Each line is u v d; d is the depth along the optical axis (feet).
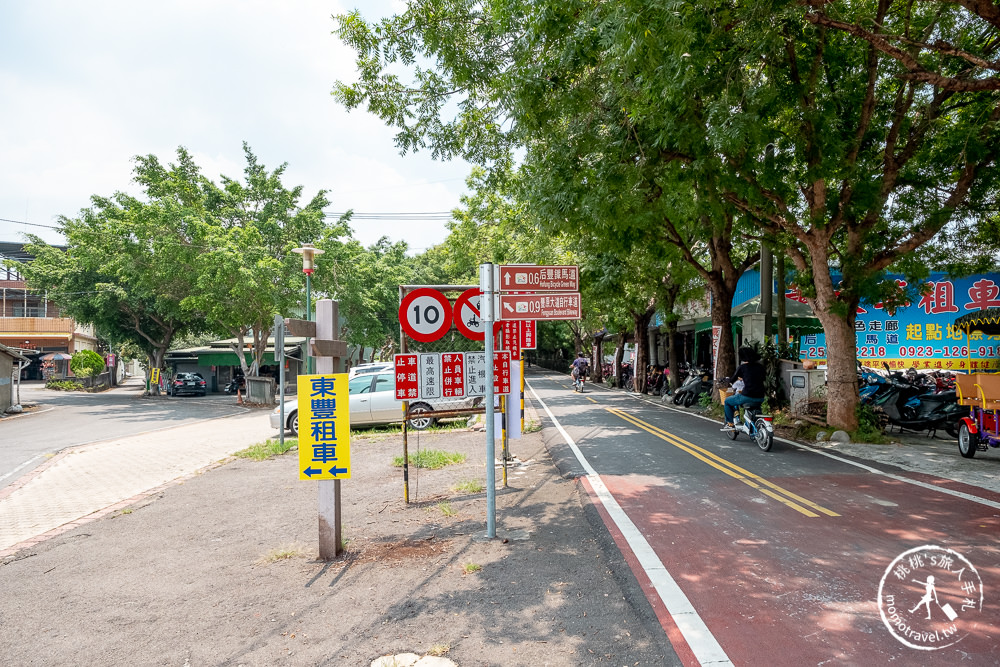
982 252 37.91
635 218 30.35
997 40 29.76
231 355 130.52
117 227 80.07
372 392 44.96
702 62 23.00
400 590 13.94
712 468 26.40
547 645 11.09
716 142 23.45
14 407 81.35
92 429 60.59
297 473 29.50
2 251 162.81
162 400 104.73
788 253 36.88
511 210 62.28
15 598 14.38
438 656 10.81
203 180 89.66
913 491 21.70
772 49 23.03
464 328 22.00
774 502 20.43
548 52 25.90
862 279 33.17
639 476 25.13
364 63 28.89
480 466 29.12
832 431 33.63
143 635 12.10
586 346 143.84
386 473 28.09
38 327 154.61
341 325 111.04
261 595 13.94
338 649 11.21
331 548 16.30
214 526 20.31
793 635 11.16
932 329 52.95
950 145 31.76
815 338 57.93
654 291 60.18
